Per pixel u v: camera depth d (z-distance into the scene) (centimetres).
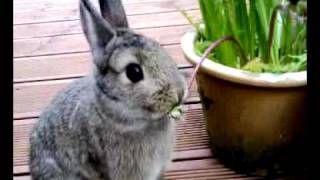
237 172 59
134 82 45
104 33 46
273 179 58
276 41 56
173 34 91
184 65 80
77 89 52
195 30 61
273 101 54
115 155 50
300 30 56
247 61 57
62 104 53
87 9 46
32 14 103
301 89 53
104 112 48
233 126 57
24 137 68
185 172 60
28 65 85
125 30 48
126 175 51
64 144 52
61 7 106
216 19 57
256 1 55
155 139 51
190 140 65
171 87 45
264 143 56
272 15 53
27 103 75
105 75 46
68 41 92
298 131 56
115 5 49
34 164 56
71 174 53
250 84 52
